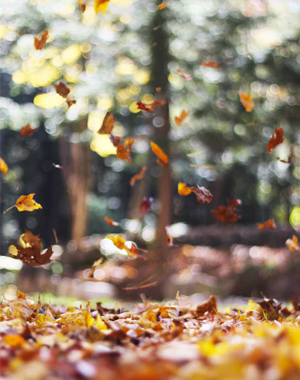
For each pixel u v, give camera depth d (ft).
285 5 50.85
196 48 50.85
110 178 95.04
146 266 53.83
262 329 8.25
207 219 89.15
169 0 49.01
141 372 5.56
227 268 53.52
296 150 55.01
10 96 66.80
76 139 56.80
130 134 53.52
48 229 86.48
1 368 6.24
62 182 79.92
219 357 6.31
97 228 96.84
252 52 51.52
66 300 28.63
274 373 5.45
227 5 51.19
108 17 50.01
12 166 82.48
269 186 75.05
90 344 7.82
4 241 75.31
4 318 11.87
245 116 50.39
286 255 52.08
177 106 52.95
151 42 48.49
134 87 50.93
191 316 13.64
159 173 54.13
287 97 51.88
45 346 7.81
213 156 58.95
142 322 10.69
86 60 51.24
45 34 13.83
